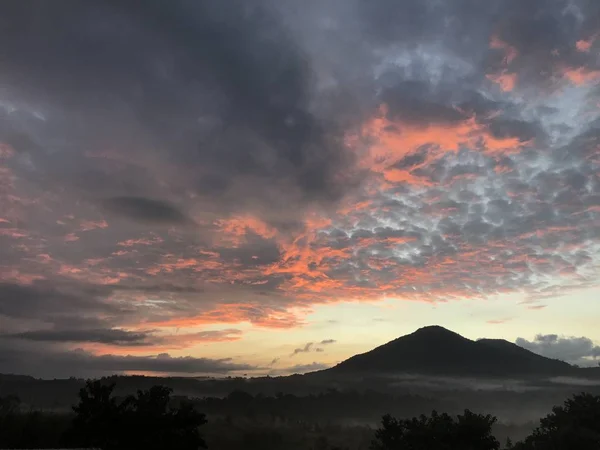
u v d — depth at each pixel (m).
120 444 48.06
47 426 60.59
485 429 62.47
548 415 68.31
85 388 50.19
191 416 50.41
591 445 59.72
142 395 51.91
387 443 68.12
